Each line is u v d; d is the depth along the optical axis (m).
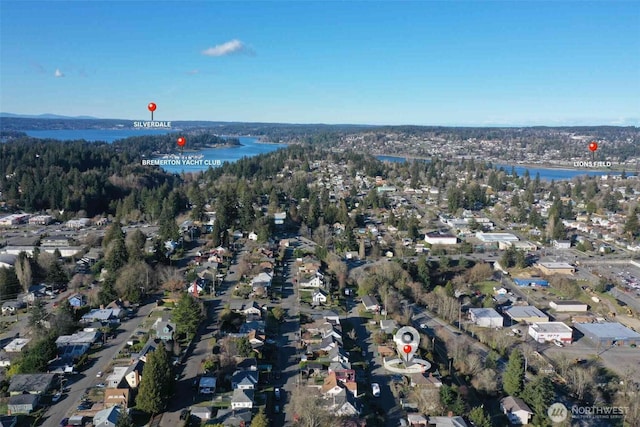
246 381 61.22
